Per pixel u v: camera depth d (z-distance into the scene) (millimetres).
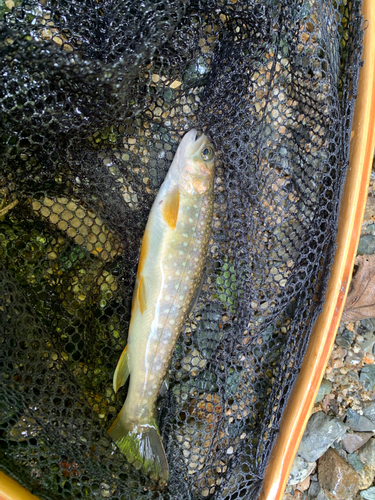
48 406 282
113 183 305
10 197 289
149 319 290
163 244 293
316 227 312
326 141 314
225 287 330
